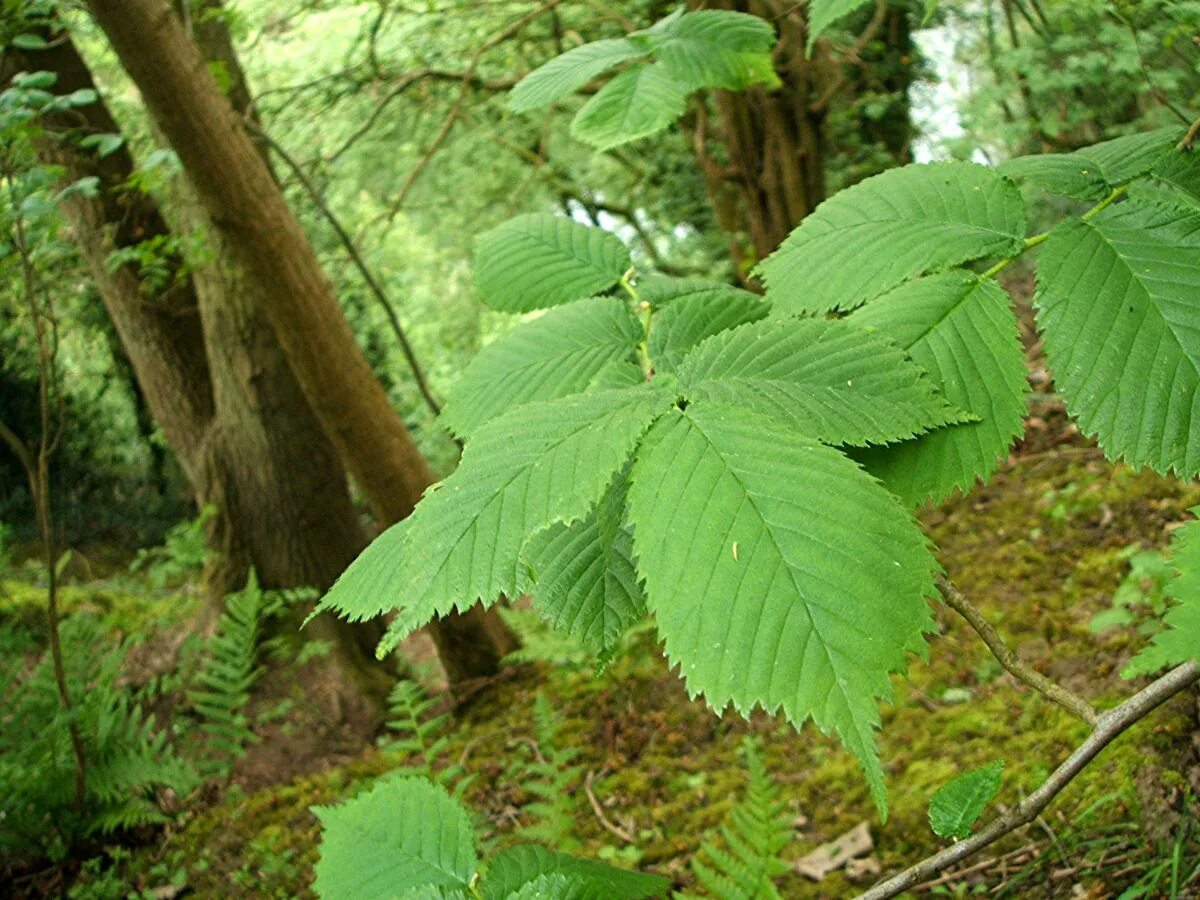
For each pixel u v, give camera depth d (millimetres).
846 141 5441
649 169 7621
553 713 4820
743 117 5355
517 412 740
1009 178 945
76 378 8938
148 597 8664
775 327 834
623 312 1007
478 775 4469
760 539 633
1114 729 827
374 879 1374
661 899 1351
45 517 4418
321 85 7051
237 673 5484
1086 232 857
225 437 6785
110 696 5023
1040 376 5508
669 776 4133
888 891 889
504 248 1164
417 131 8023
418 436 9281
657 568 643
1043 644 3848
